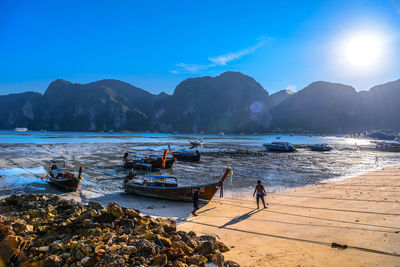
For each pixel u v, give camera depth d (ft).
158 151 168.35
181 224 34.81
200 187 48.03
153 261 18.81
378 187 57.82
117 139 335.67
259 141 373.20
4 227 22.06
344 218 34.27
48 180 67.77
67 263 19.16
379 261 20.21
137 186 52.90
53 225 25.79
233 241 27.04
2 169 85.56
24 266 18.80
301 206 43.21
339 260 20.83
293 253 22.91
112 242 21.68
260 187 43.39
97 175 78.07
